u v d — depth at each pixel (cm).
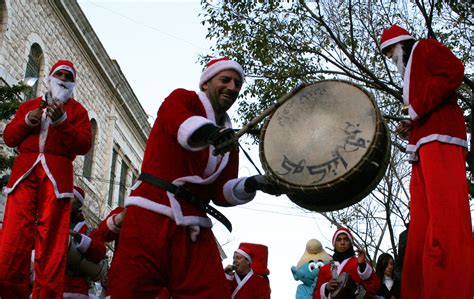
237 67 441
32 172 580
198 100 430
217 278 408
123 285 392
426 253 448
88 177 2569
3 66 1853
